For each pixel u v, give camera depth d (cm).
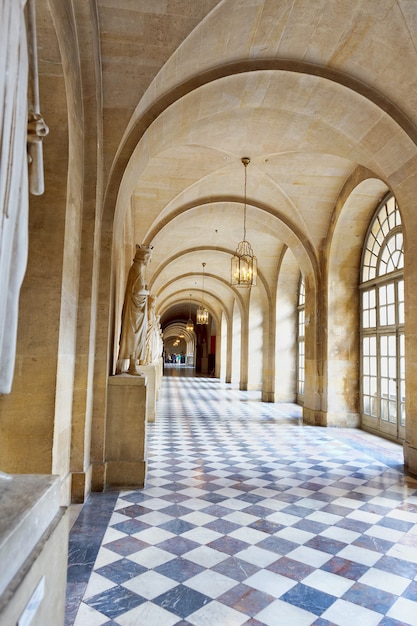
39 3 302
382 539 380
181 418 1098
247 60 559
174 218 1035
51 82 368
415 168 623
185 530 391
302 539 377
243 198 1048
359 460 682
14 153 129
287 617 260
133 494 495
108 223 541
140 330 589
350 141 697
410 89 561
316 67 575
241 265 1030
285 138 766
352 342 1030
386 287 917
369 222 988
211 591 288
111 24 455
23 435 366
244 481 554
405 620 260
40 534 137
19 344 371
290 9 479
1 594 101
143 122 550
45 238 385
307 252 1067
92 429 517
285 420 1100
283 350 1506
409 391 641
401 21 488
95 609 263
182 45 484
